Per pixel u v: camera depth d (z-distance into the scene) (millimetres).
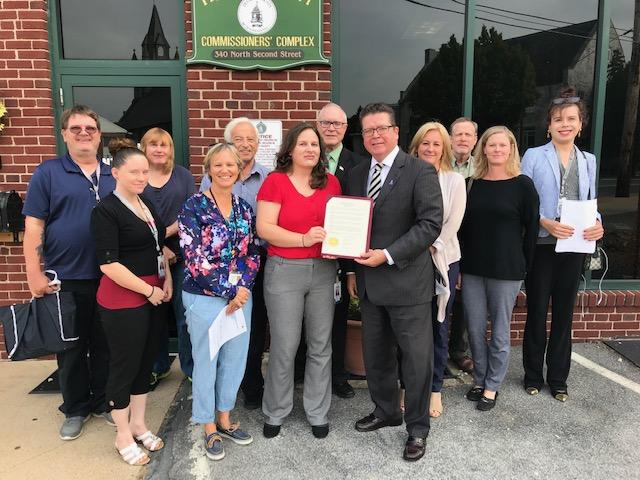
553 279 3551
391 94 4516
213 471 2818
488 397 3461
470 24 4441
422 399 2912
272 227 2893
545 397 3619
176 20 4277
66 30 4285
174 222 3533
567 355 3586
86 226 3066
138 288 2689
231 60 4105
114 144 3646
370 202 2793
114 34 4301
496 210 3266
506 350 3396
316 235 2805
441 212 2752
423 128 3195
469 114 4543
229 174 2738
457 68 4535
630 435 3150
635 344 4488
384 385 3133
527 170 3570
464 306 3527
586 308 4578
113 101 4336
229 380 2951
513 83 4551
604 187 4652
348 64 4461
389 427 3229
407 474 2791
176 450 3021
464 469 2834
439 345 3289
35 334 2893
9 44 4059
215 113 4180
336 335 3609
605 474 2789
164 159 3465
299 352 3793
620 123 4621
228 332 2838
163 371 3826
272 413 3111
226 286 2752
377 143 2789
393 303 2814
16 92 4109
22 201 4148
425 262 2855
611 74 4570
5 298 4242
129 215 2695
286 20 4078
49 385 3834
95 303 3201
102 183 3125
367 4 4422
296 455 2955
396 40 4469
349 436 3145
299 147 2855
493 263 3289
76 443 3096
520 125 4598
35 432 3215
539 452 2982
